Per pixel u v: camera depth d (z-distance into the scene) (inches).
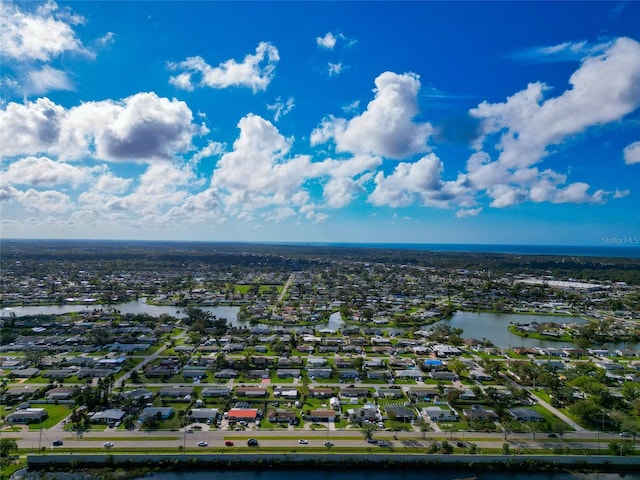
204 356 7386.8
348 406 5467.5
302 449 4362.7
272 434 4667.8
